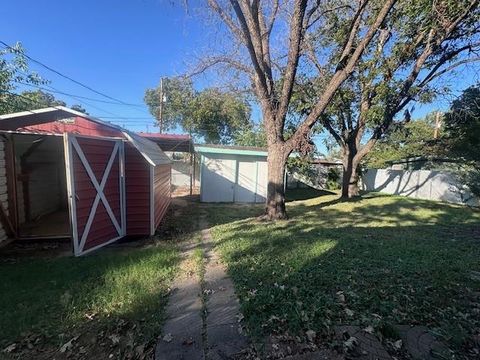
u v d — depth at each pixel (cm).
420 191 1564
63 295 361
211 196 1372
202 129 2800
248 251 538
